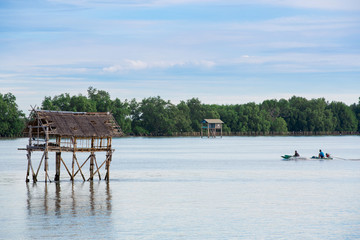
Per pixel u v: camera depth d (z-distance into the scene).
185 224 63.59
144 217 67.19
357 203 76.44
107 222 64.44
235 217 67.38
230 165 139.88
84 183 97.00
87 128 95.25
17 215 67.81
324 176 110.00
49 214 68.56
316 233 59.69
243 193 86.00
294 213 69.69
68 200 78.44
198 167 133.50
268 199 80.06
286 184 97.12
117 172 119.38
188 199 80.00
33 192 85.75
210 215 68.50
